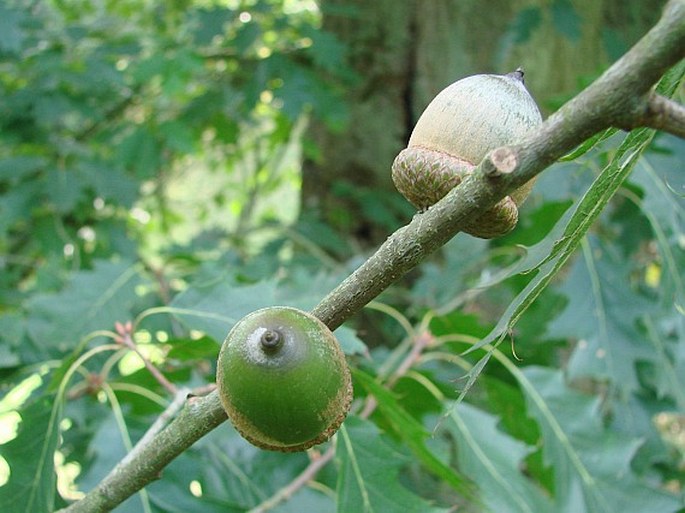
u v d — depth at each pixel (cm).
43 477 156
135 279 235
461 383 222
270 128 583
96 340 223
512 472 199
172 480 176
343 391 100
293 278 294
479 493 193
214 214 725
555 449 205
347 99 427
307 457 213
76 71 354
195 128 451
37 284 296
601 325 248
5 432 257
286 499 190
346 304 98
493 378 227
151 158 388
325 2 432
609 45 357
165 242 618
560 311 282
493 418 210
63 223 381
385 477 163
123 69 405
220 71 457
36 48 369
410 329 235
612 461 202
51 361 224
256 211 672
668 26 71
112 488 116
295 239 399
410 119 425
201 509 174
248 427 100
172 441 111
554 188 260
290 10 531
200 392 143
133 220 553
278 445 101
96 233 385
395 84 422
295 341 96
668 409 262
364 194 416
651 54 72
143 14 502
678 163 251
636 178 247
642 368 268
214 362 239
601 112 75
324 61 372
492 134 108
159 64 354
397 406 162
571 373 245
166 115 454
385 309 238
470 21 404
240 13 393
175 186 654
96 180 363
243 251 423
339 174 437
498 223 104
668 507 196
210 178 667
